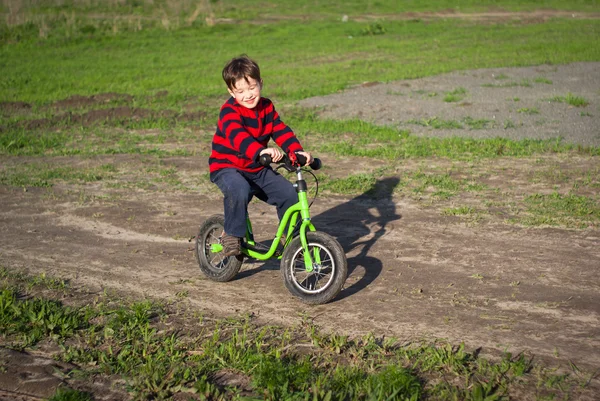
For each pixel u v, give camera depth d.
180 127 11.37
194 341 3.90
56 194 7.46
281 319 4.21
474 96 12.67
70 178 8.14
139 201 7.14
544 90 12.91
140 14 30.77
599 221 5.98
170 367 3.54
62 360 3.68
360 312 4.28
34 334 3.91
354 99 13.03
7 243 5.85
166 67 18.78
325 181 7.66
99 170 8.52
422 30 26.66
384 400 3.15
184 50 22.44
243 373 3.50
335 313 4.28
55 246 5.76
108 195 7.39
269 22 29.72
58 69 18.50
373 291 4.62
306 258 4.36
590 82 13.54
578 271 4.87
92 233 6.11
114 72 17.94
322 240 4.33
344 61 19.12
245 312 4.33
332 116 11.71
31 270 5.17
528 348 3.72
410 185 7.39
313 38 25.03
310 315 4.26
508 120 10.55
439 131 10.22
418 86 14.02
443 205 6.66
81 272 5.13
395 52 20.66
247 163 4.52
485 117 10.96
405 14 32.59
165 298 4.60
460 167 8.12
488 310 4.25
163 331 4.04
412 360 3.58
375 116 11.52
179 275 5.05
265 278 4.98
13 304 4.29
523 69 15.59
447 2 36.72
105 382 3.45
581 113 10.79
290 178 7.83
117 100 13.78
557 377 3.36
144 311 4.24
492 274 4.86
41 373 3.54
